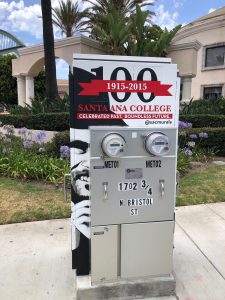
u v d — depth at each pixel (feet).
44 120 27.68
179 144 22.56
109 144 6.34
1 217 11.92
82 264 7.42
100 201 6.77
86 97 6.64
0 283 7.95
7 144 21.85
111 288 7.18
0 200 13.58
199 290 7.73
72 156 6.94
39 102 31.40
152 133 6.64
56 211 12.46
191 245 9.97
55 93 32.86
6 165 17.81
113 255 7.09
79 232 7.29
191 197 14.39
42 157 18.66
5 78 75.82
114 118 6.81
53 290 7.71
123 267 7.18
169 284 7.41
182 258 9.17
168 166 6.91
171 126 7.06
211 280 8.14
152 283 7.32
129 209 6.92
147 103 6.86
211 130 23.84
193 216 12.34
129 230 7.02
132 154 6.69
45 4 31.14
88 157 6.92
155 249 7.23
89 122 6.77
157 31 49.60
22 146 21.56
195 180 16.96
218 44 63.67
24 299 7.40
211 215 12.45
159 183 6.93
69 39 41.47
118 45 44.06
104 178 6.68
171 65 6.84
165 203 7.05
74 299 7.39
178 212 12.74
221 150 24.11
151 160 6.80
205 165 20.97
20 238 10.33
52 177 16.34
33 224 11.41
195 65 43.78
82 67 6.53
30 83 51.01
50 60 32.24
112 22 43.80
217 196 14.55
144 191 6.91
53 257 9.15
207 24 64.23
